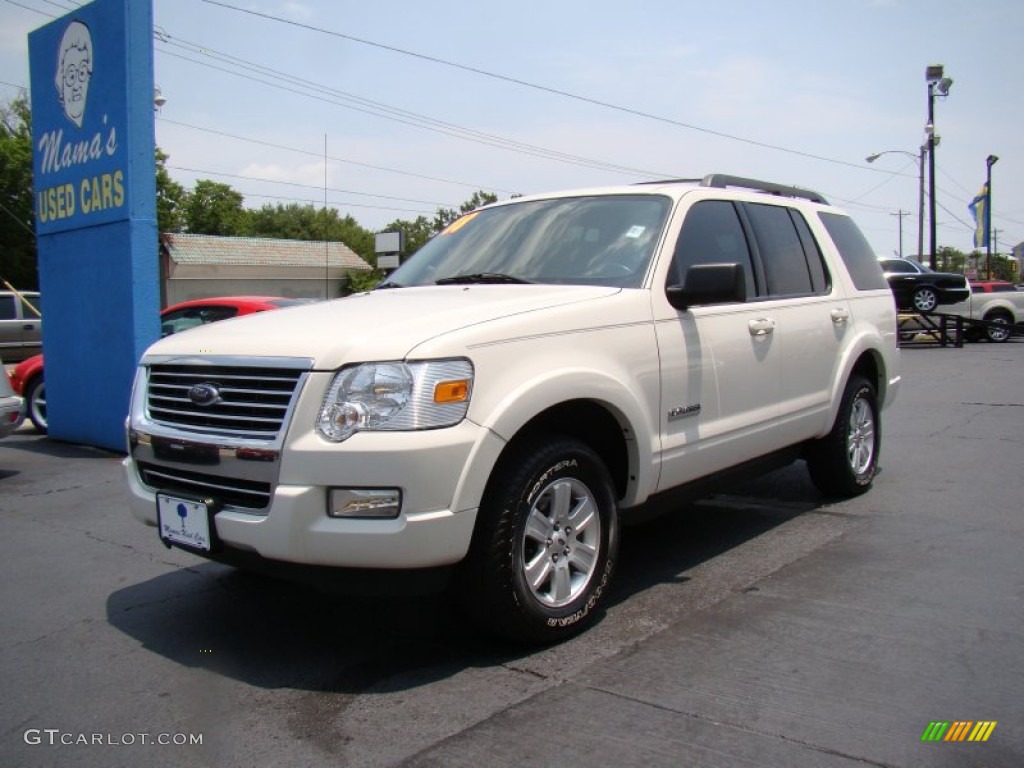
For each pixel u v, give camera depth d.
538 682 3.32
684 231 4.54
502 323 3.49
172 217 42.62
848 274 5.95
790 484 6.64
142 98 8.20
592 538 3.81
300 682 3.42
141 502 3.81
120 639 3.91
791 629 3.76
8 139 35.38
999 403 10.70
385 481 3.12
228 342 3.58
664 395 4.14
